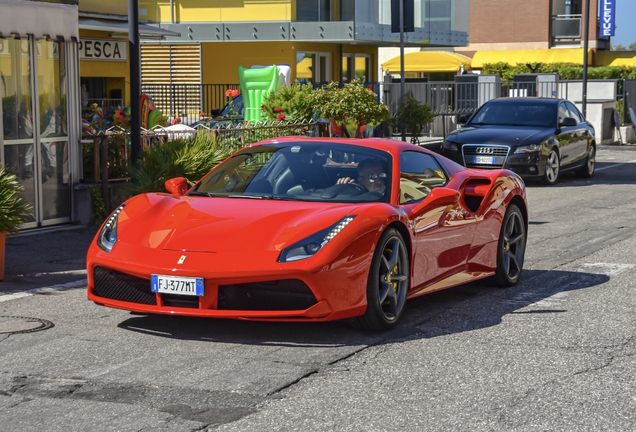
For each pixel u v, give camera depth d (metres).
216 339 5.71
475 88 25.06
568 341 5.77
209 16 26.48
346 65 29.38
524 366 5.18
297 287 5.45
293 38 25.95
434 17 29.20
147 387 4.72
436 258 6.56
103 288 5.86
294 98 15.57
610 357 5.39
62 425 4.14
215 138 10.77
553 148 16.80
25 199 10.33
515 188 7.67
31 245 9.55
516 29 49.53
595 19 48.25
